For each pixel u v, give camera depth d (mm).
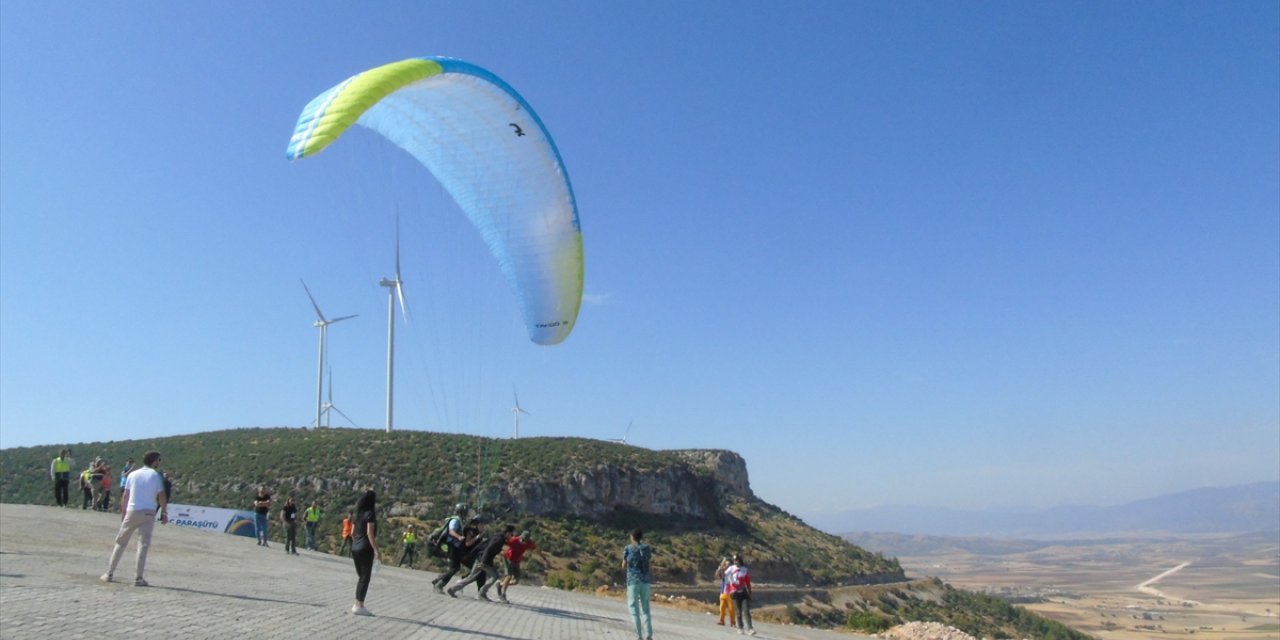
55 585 14000
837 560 92812
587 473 75500
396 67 17406
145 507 15031
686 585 67438
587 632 18078
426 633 14195
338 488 65938
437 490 66250
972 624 82500
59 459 34719
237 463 71188
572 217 21734
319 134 15711
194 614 12742
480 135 20828
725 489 107062
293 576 21547
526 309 22734
